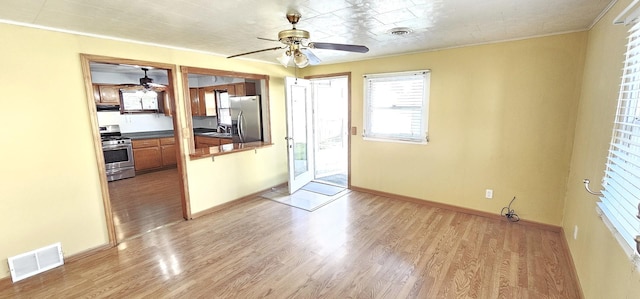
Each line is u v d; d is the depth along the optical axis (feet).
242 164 14.32
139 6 6.68
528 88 10.40
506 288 7.39
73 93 8.77
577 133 9.34
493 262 8.58
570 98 9.70
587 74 8.73
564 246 9.31
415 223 11.45
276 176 16.40
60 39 8.43
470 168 12.04
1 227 7.79
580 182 8.30
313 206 13.53
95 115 9.27
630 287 4.38
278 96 15.99
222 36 9.53
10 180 7.85
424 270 8.24
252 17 7.61
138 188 16.80
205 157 12.39
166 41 10.18
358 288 7.50
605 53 7.04
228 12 7.20
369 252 9.29
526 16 7.79
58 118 8.54
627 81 5.43
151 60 10.53
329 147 24.13
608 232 5.59
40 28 8.04
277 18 7.73
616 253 5.07
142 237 10.56
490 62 11.00
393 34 9.61
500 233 10.44
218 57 12.69
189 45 10.86
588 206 7.23
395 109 13.80
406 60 13.04
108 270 8.47
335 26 8.61
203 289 7.55
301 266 8.55
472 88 11.53
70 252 8.99
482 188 11.88
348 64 15.03
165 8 6.84
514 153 11.00
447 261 8.68
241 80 19.07
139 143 19.98
